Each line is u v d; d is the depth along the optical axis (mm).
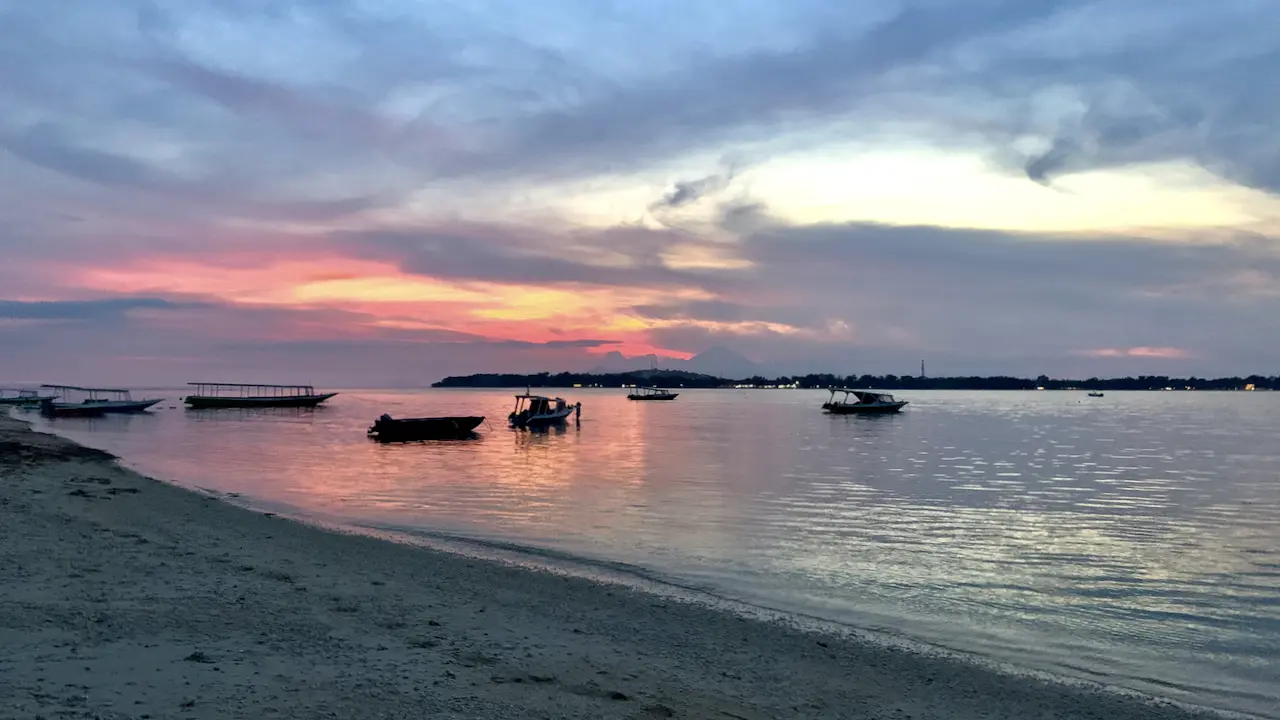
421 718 7523
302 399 137000
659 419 106562
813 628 13008
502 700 8297
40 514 18578
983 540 21703
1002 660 11773
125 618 10234
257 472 38000
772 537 21547
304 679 8359
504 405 175375
